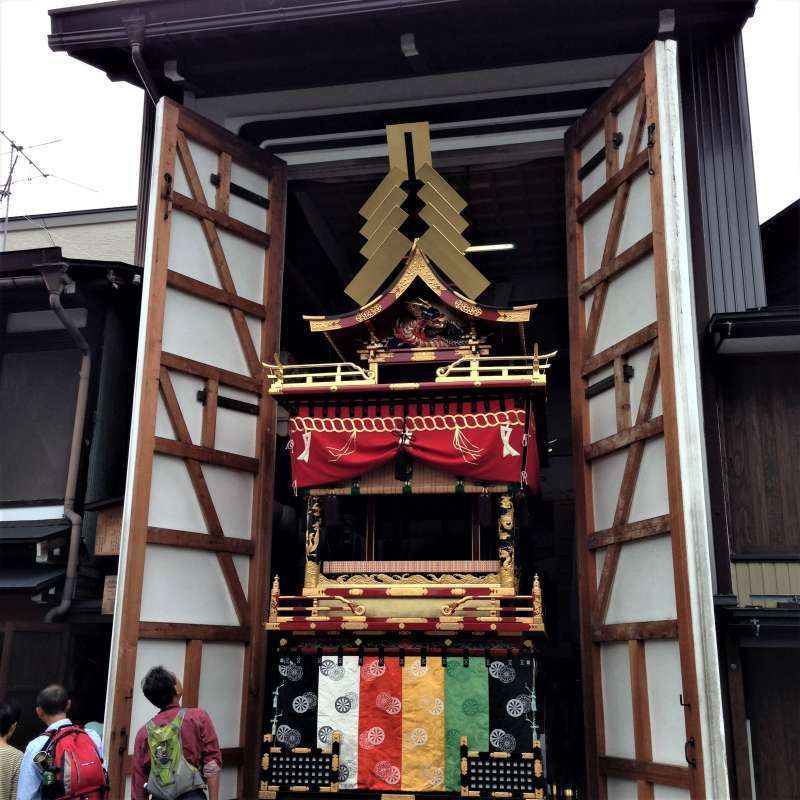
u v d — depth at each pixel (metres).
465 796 6.83
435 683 7.12
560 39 8.43
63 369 9.55
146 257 7.53
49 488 9.20
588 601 7.36
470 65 8.89
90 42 8.54
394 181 8.70
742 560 7.96
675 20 8.03
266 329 8.62
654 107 7.05
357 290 8.81
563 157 9.05
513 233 12.16
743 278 8.09
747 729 7.30
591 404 7.75
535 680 7.07
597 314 7.69
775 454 8.16
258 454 8.28
